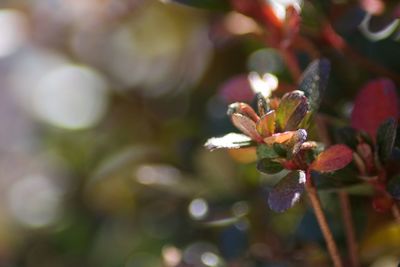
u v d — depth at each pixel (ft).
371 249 1.59
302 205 1.75
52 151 2.63
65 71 2.64
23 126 2.85
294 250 1.69
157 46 2.40
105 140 2.45
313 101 1.33
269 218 1.78
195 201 1.79
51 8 2.64
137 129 2.39
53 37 2.67
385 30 1.53
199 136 1.99
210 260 1.68
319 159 1.29
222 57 2.14
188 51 2.32
